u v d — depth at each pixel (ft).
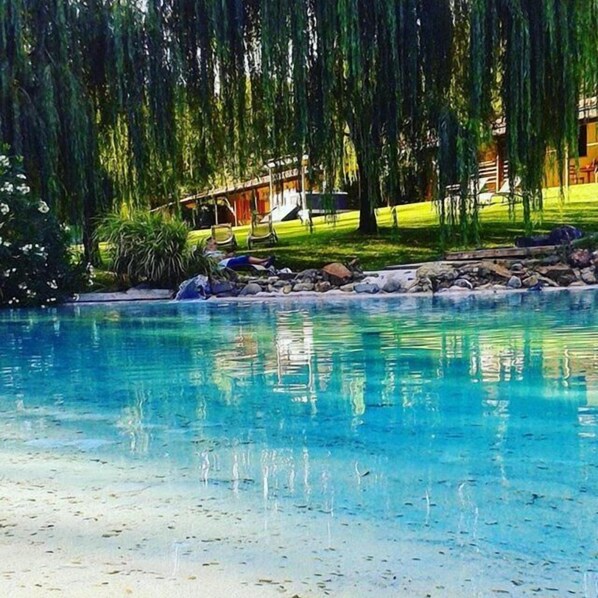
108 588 4.12
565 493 5.81
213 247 45.14
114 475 6.59
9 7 35.37
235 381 11.80
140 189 41.37
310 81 38.70
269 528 5.10
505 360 12.94
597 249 33.88
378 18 37.40
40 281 31.68
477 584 4.11
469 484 6.11
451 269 31.30
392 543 4.77
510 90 36.58
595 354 13.34
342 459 7.03
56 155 36.14
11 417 9.31
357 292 30.71
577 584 4.09
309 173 40.09
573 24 35.96
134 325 21.91
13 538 4.97
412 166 40.83
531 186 38.01
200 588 4.10
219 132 43.16
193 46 39.88
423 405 9.53
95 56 39.78
